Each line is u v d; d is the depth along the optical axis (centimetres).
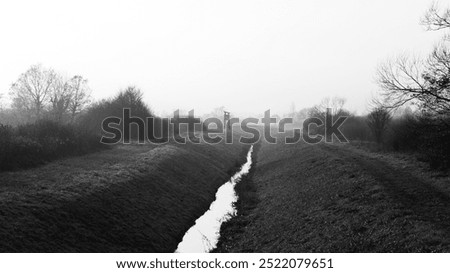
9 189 2088
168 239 2181
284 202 2664
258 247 1989
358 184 2472
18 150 2773
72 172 2661
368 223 1811
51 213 1877
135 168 3011
